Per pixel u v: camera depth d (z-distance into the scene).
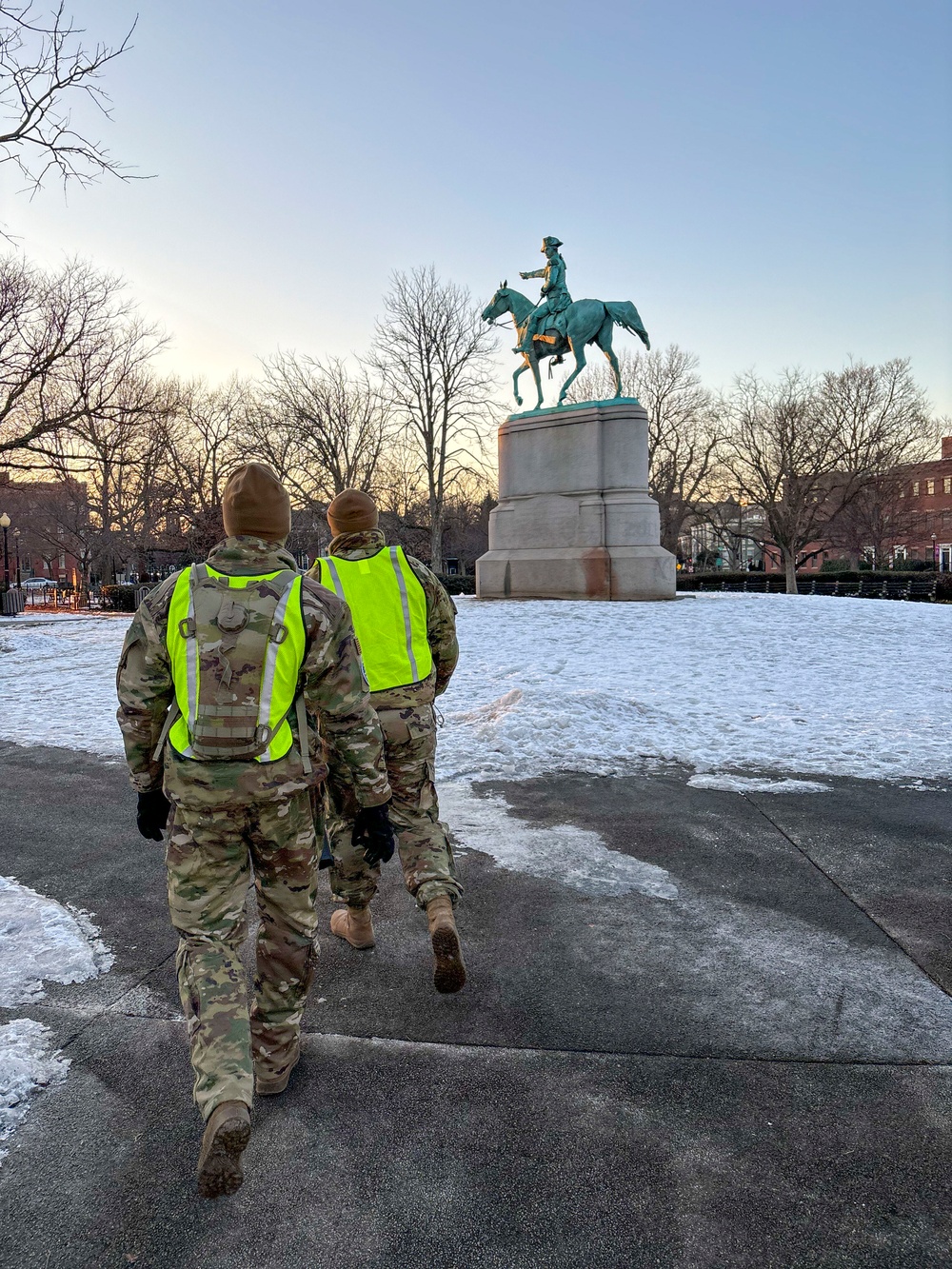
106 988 3.16
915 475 51.00
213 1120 1.81
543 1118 2.38
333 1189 2.10
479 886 4.20
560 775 6.48
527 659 13.18
